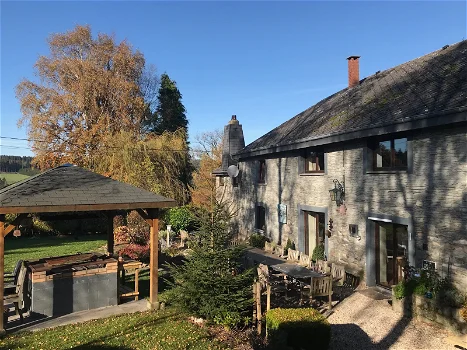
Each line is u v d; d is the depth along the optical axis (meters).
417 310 8.67
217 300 8.16
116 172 24.53
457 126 8.69
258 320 8.23
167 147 26.47
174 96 40.00
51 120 28.64
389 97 11.82
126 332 7.90
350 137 11.34
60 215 12.38
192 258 8.70
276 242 16.91
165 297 10.27
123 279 12.31
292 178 15.72
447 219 8.88
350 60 17.27
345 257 12.41
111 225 12.35
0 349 6.96
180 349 7.09
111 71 30.72
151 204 9.38
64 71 29.58
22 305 9.73
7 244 21.56
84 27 30.91
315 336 6.95
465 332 7.68
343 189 12.52
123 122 29.77
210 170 29.73
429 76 11.48
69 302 9.36
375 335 8.04
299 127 15.95
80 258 10.79
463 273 8.45
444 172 8.98
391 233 10.84
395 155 10.65
